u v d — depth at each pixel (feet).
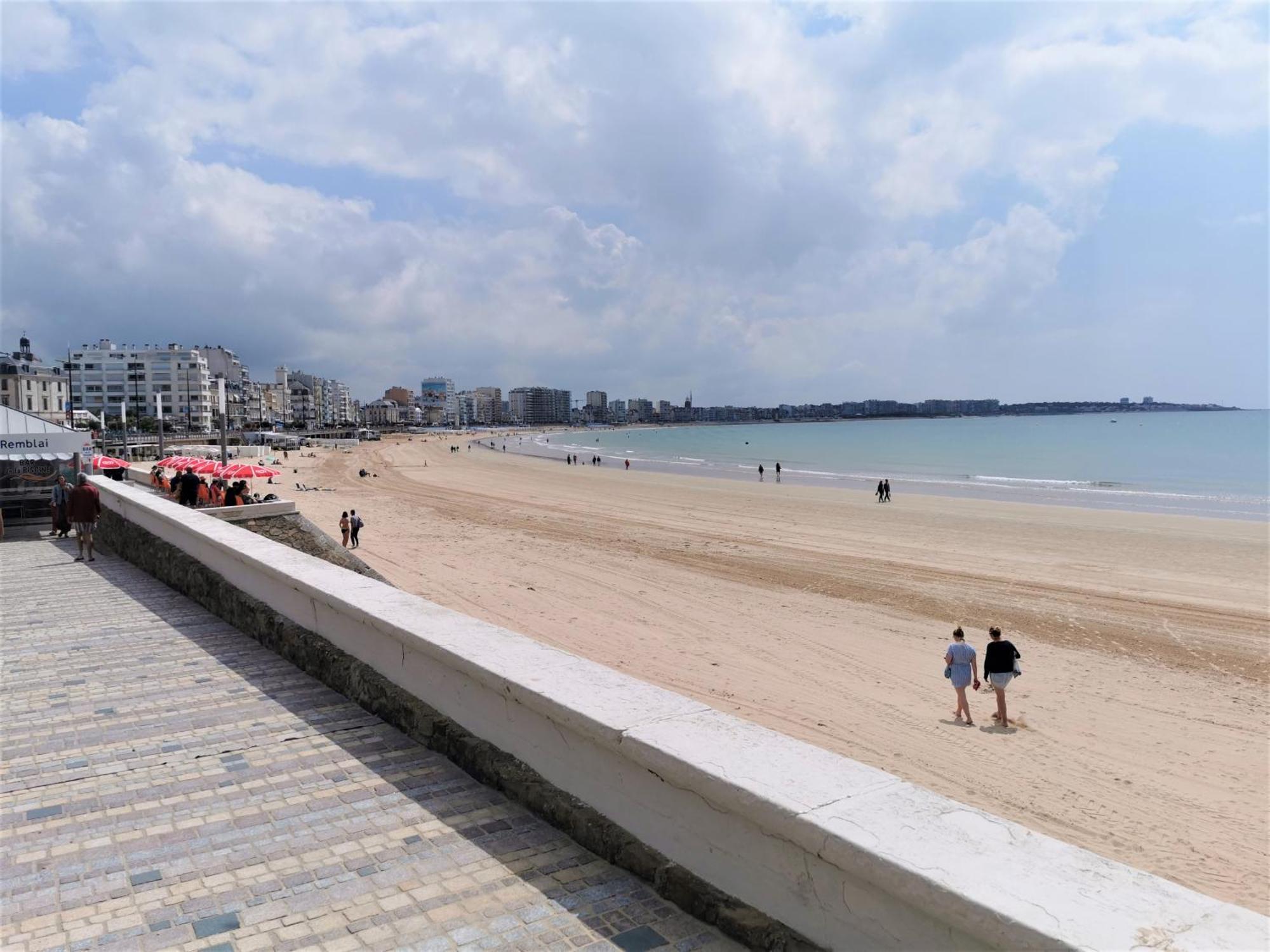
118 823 11.25
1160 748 37.01
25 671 18.43
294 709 15.64
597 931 8.30
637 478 198.70
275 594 20.84
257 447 259.60
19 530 46.24
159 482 89.40
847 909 7.00
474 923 8.58
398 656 14.96
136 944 8.45
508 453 365.20
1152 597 66.90
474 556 84.28
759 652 51.01
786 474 208.85
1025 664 49.44
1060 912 5.71
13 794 12.20
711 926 8.21
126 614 24.41
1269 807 31.55
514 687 11.21
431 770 12.57
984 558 84.02
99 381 474.08
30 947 8.44
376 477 199.00
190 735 14.42
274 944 8.40
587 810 10.23
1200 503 138.21
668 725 9.46
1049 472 211.61
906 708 41.88
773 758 8.50
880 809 7.34
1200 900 5.87
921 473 212.43
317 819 11.12
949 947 6.17
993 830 6.97
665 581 71.67
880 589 69.31
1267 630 57.06
